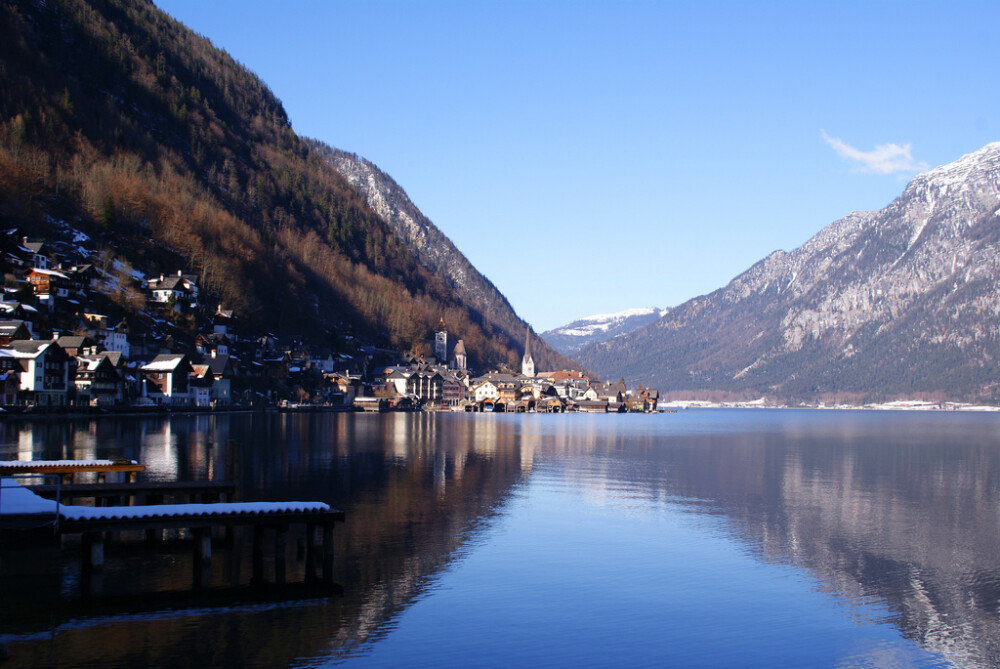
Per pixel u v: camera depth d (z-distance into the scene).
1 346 165.12
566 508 71.88
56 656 35.50
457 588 46.50
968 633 41.81
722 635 40.72
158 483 58.16
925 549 58.03
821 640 40.50
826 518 69.31
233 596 43.66
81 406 162.62
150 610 41.38
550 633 40.19
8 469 62.03
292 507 47.53
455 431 182.38
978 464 118.69
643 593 46.66
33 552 49.75
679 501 77.31
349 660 36.25
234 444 59.28
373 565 50.47
